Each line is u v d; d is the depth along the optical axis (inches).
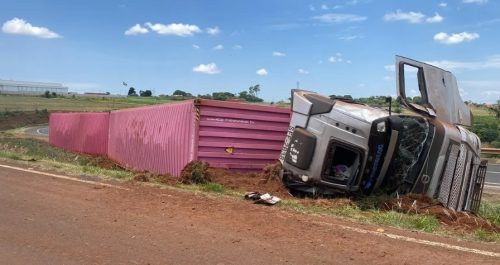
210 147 496.7
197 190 398.9
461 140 402.0
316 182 376.5
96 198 353.4
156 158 604.1
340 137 366.9
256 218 294.4
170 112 569.9
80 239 255.0
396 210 357.4
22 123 2536.9
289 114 537.0
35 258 227.5
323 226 280.5
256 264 218.1
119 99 3700.8
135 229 271.7
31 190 386.6
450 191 394.6
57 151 967.0
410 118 391.2
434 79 405.7
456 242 258.4
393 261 223.1
